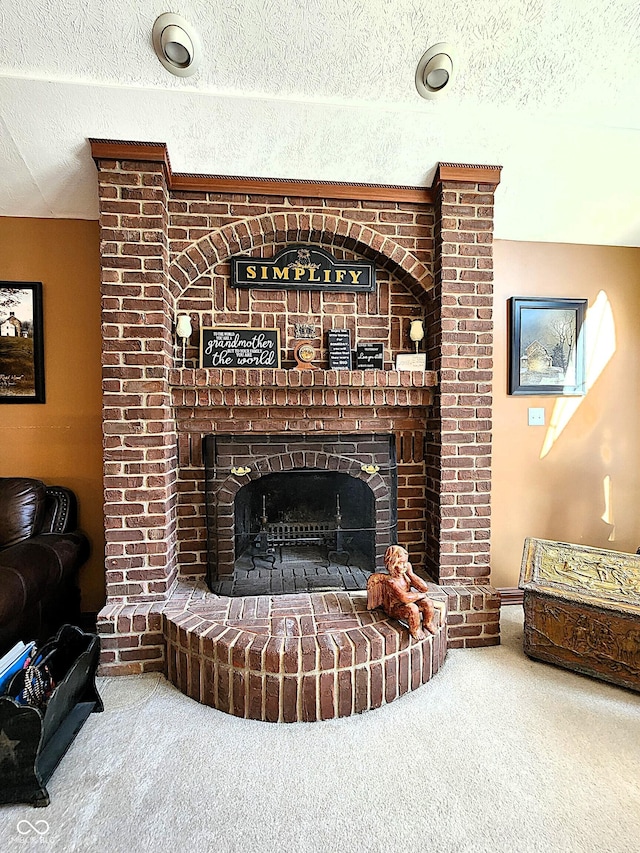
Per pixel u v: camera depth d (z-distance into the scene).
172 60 1.78
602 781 1.44
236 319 2.37
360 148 2.15
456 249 2.27
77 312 2.47
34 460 2.47
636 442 2.88
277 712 1.73
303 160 2.17
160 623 2.03
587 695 1.87
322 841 1.24
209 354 2.30
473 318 2.29
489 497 2.33
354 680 1.76
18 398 2.45
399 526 2.54
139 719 1.73
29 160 2.09
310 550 2.56
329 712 1.74
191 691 1.87
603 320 2.83
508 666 2.07
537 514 2.82
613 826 1.28
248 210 2.25
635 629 1.86
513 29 1.78
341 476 2.47
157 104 1.93
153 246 2.07
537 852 1.21
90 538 2.50
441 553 2.32
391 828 1.28
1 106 1.88
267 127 2.04
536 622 2.10
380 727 1.69
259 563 2.44
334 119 2.04
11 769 1.34
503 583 2.81
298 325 2.41
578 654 1.99
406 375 2.29
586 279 2.81
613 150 2.27
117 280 2.05
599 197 2.50
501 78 1.94
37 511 2.23
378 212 2.33
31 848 1.22
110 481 2.07
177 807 1.35
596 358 2.84
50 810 1.33
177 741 1.62
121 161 2.04
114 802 1.36
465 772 1.47
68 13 1.64
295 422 2.37
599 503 2.86
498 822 1.29
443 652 2.08
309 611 2.03
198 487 2.38
